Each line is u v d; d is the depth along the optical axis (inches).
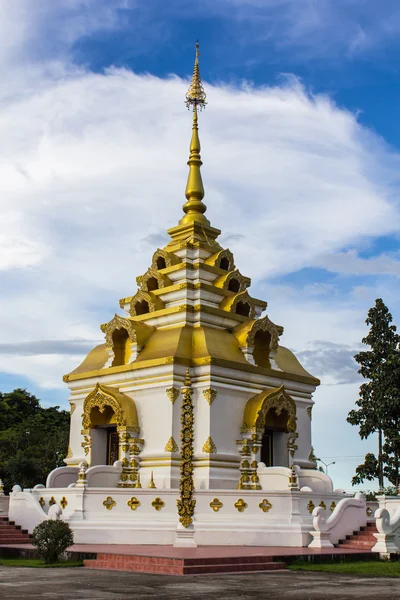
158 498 1363.2
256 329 1723.7
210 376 1560.0
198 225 1950.1
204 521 1326.3
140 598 700.7
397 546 1266.0
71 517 1311.5
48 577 888.9
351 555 1187.3
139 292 1834.4
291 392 1759.4
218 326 1749.5
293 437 1676.9
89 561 1053.2
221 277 1855.3
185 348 1624.0
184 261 1873.8
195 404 1576.0
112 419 1649.9
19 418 3307.1
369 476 1984.5
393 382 1929.1
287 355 1878.7
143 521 1334.9
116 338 1760.6
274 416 1669.5
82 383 1786.4
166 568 965.8
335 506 1446.9
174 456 1524.4
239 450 1583.4
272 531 1317.7
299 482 1601.9
